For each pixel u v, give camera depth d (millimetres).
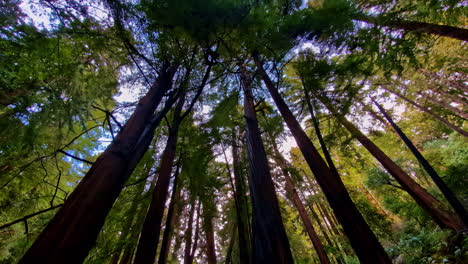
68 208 1616
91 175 1908
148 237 2334
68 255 1374
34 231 4062
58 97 2621
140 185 4934
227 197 7344
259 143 3213
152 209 2621
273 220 2107
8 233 3939
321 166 2779
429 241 5727
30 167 3596
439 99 7625
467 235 4590
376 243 2055
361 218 2254
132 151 2375
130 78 3730
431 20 3529
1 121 2555
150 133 2811
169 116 5238
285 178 6957
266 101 5223
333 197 2508
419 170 9062
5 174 3422
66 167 4992
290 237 8164
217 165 7355
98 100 3395
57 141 2879
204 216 5207
